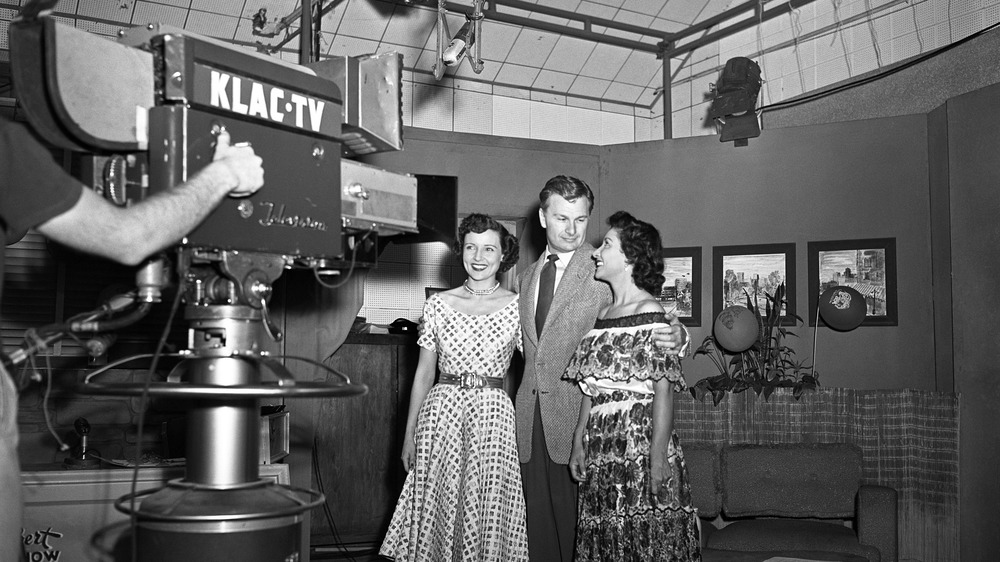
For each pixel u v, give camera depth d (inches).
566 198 122.0
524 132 272.2
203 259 50.0
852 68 220.5
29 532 106.7
